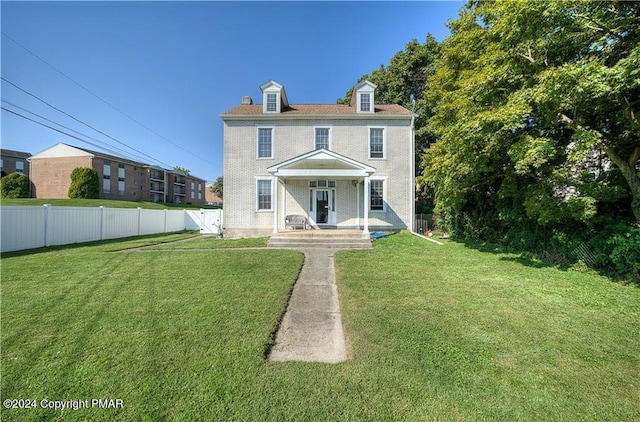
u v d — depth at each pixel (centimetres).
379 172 1455
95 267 721
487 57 876
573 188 762
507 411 230
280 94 1477
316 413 226
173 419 220
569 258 754
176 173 4809
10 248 984
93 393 247
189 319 400
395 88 2152
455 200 1162
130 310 431
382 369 285
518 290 544
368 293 523
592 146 674
